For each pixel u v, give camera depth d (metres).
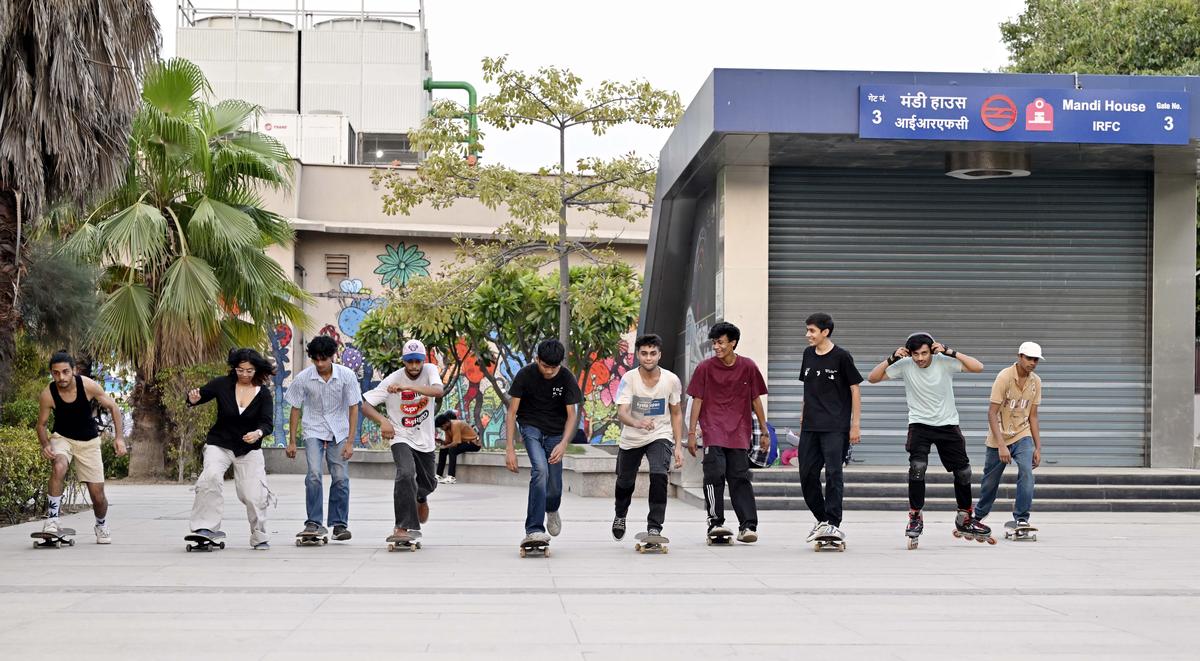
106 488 20.66
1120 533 12.49
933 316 17.44
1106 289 17.61
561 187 21.83
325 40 42.44
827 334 10.61
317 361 10.95
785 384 17.14
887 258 17.42
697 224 20.27
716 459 10.97
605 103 21.53
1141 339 17.59
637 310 24.27
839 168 17.45
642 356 10.52
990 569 9.27
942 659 5.73
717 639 6.21
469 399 30.09
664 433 10.53
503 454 22.23
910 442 11.02
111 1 11.58
